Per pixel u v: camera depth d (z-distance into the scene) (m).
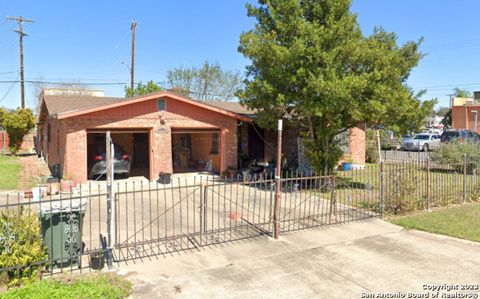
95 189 13.12
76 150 13.55
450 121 44.56
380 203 9.09
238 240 7.16
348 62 11.86
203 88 43.84
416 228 7.95
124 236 7.50
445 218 8.75
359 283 5.24
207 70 43.69
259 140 19.42
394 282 5.27
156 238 7.32
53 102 17.59
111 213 5.89
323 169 13.24
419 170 9.87
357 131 19.58
